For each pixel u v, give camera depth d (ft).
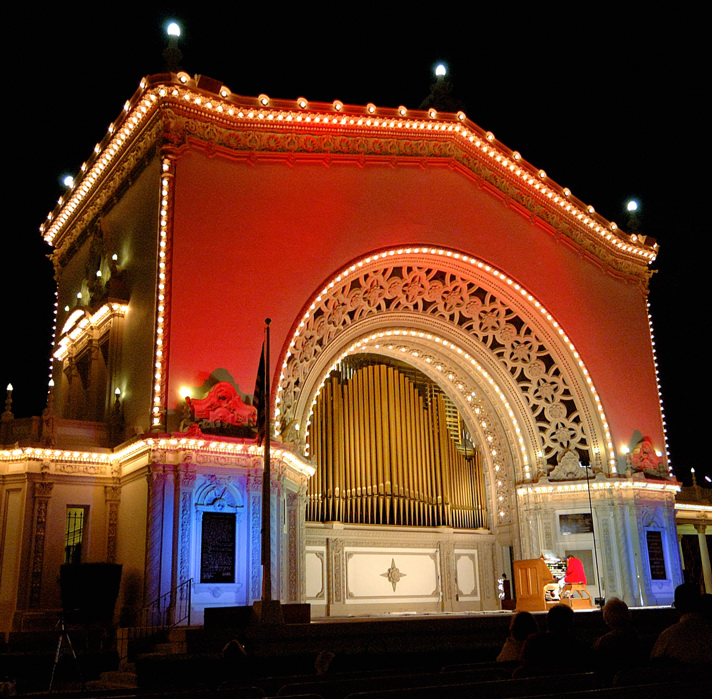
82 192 87.45
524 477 97.96
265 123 75.61
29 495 64.75
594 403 96.07
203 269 68.85
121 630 58.54
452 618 56.49
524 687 20.71
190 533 61.05
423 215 85.51
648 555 93.97
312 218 76.95
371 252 80.23
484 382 98.58
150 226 70.33
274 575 64.03
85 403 81.15
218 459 63.67
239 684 25.64
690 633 26.58
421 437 100.07
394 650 51.21
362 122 81.71
